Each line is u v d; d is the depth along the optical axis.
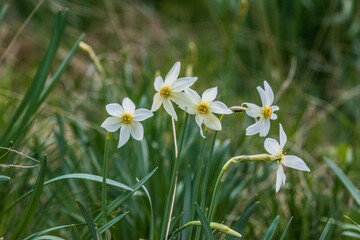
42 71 1.57
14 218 1.56
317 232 1.61
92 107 2.06
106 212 1.42
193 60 1.79
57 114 1.75
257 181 1.72
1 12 1.67
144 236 1.57
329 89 2.56
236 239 1.41
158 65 2.60
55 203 1.61
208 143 1.78
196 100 1.34
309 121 2.22
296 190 1.69
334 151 2.00
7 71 2.25
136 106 1.78
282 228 1.59
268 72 2.52
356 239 1.59
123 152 1.69
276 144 1.35
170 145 1.71
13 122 1.56
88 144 1.72
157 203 1.60
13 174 1.55
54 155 1.72
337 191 1.68
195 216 1.46
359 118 2.31
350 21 2.60
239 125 1.92
